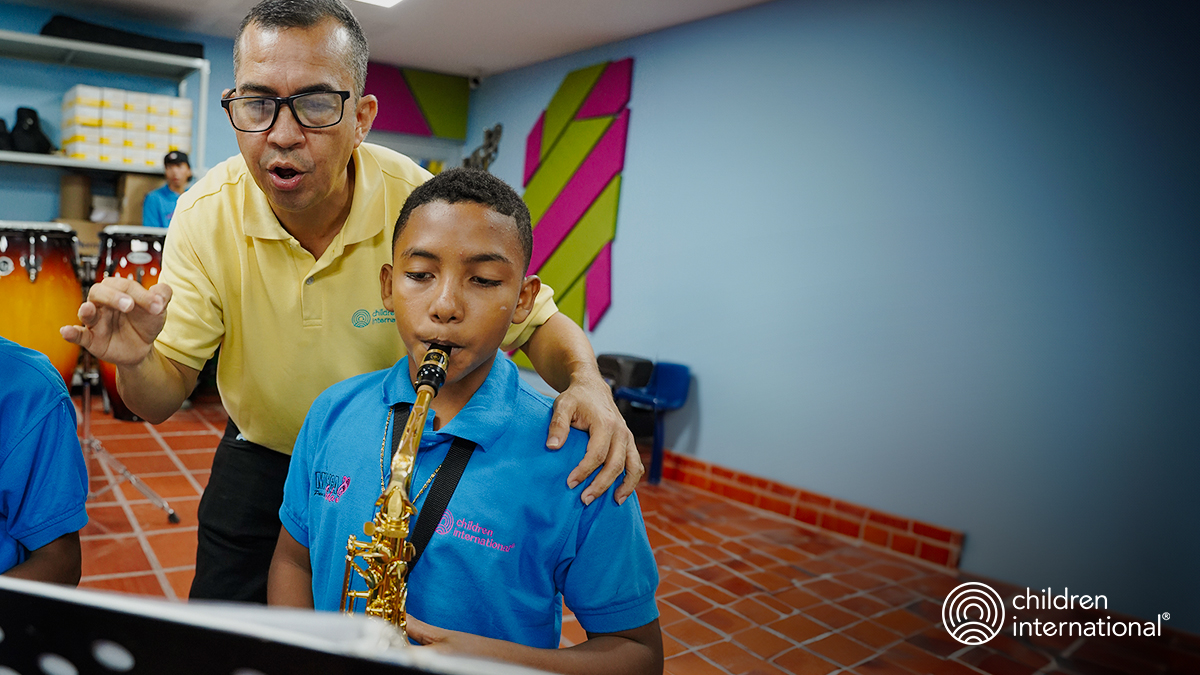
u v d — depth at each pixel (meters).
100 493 3.23
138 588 2.60
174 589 2.62
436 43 5.68
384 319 1.43
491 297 0.87
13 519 1.00
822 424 3.88
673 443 4.61
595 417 0.98
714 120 4.46
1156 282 2.83
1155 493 2.85
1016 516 3.21
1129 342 2.90
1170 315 2.80
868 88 3.70
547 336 1.36
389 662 0.43
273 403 1.47
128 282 0.97
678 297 4.65
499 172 6.48
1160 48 2.81
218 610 0.47
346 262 1.37
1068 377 3.06
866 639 2.69
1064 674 2.53
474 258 0.85
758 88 4.21
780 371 4.07
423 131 6.71
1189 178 2.75
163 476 3.72
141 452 4.05
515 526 0.91
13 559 1.01
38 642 0.51
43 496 1.00
